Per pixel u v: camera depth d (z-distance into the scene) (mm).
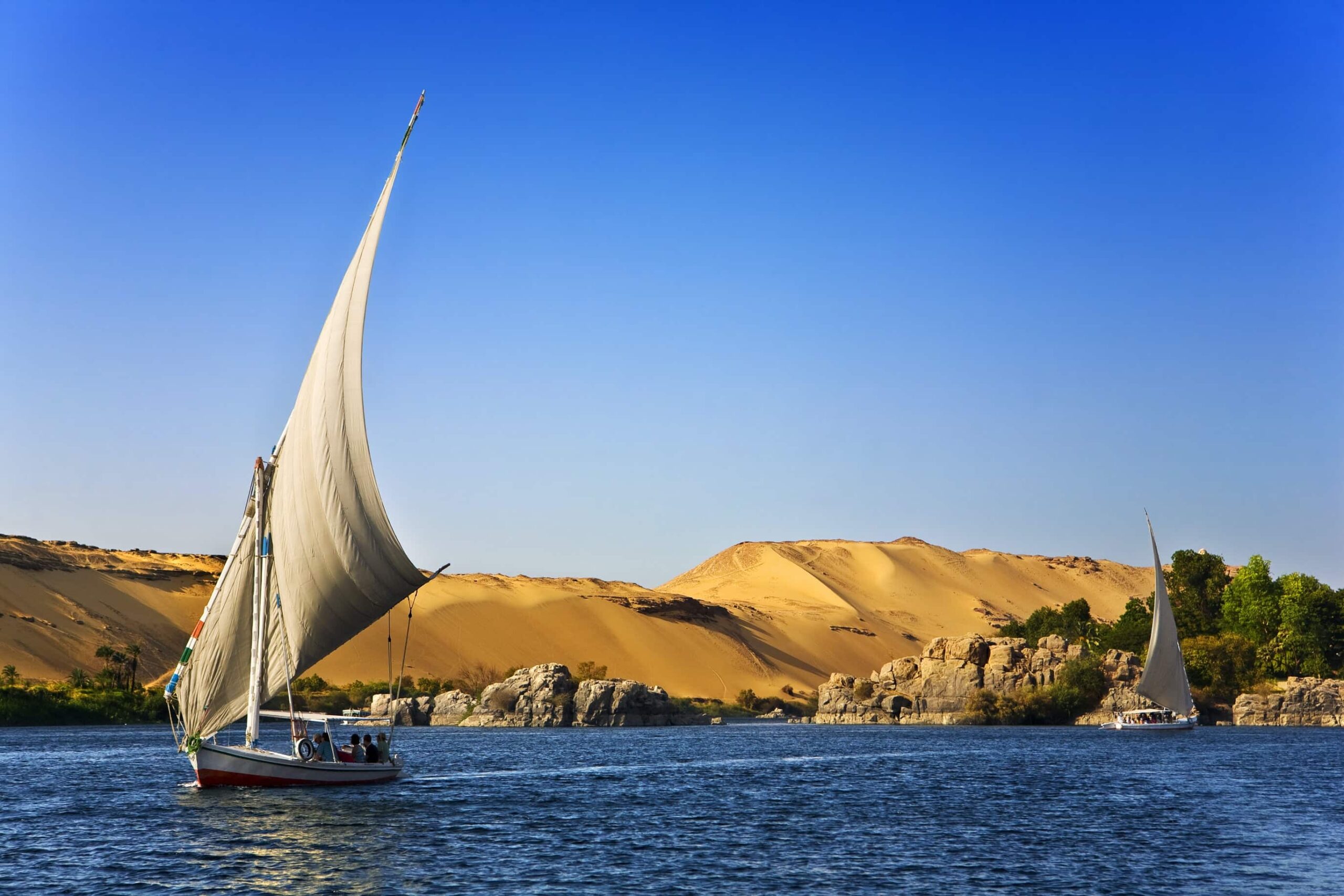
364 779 42719
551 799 42312
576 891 26094
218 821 34344
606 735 98438
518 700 122625
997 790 47969
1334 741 87125
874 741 86812
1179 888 27234
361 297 38375
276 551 38594
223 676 38375
